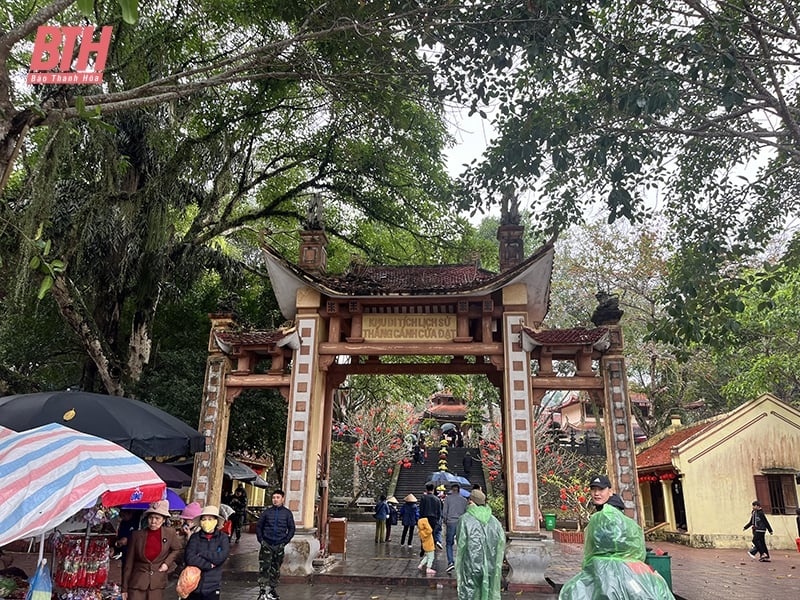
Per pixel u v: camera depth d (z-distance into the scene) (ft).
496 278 39.01
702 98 29.66
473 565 23.57
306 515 37.63
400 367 44.39
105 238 49.52
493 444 87.76
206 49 51.42
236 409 55.52
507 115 29.60
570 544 62.13
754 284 32.63
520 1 26.14
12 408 27.17
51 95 28.66
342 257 70.74
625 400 37.14
